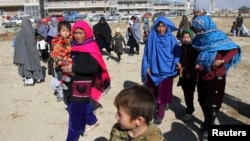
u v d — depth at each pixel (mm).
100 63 4207
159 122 5395
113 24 44188
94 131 5262
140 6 108625
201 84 4500
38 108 6562
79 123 4301
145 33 17656
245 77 9062
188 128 5324
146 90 2021
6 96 7508
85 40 4125
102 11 91312
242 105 6477
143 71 5316
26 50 8266
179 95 7293
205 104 4453
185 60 5148
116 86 8242
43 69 10672
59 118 5953
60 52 4172
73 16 57500
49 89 8055
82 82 4133
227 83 8352
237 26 23344
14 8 77000
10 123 5773
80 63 4051
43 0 79562
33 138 5109
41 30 11945
